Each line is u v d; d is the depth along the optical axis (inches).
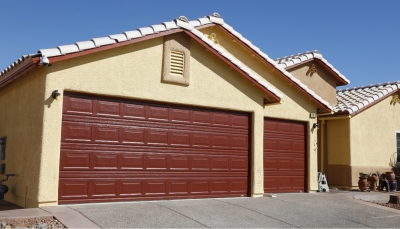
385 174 647.8
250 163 483.5
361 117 660.1
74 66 369.4
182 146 434.3
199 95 444.1
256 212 391.9
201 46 448.5
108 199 384.5
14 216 307.3
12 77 407.5
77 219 311.4
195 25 542.6
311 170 558.9
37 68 371.6
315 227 356.2
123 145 397.1
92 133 380.8
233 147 473.1
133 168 400.8
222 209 391.5
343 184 637.9
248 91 482.3
